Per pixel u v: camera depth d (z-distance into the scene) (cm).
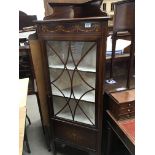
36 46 143
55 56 136
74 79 136
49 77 141
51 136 171
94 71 123
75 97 141
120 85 150
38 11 293
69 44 122
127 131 117
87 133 150
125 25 122
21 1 279
